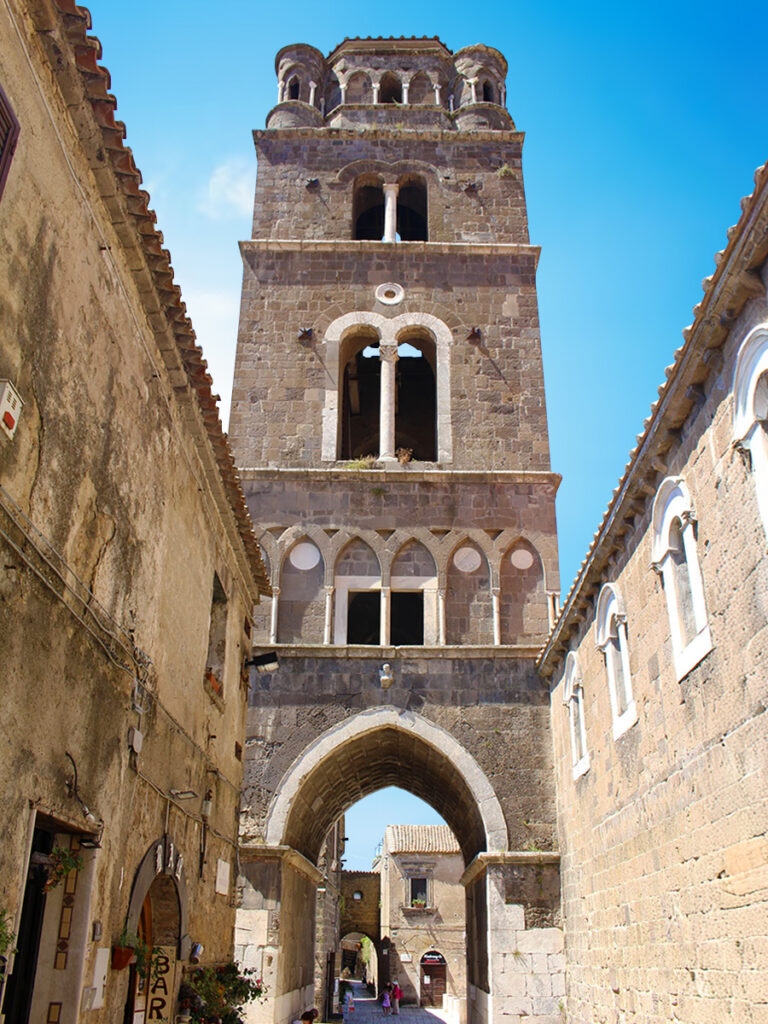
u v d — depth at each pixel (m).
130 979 10.06
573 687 18.53
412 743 22.27
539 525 24.14
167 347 10.80
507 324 27.44
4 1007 7.54
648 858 13.03
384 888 63.69
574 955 18.38
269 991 19.14
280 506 24.20
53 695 7.47
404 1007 56.88
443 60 33.91
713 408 10.31
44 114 7.44
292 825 21.53
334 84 33.84
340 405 26.62
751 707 9.47
